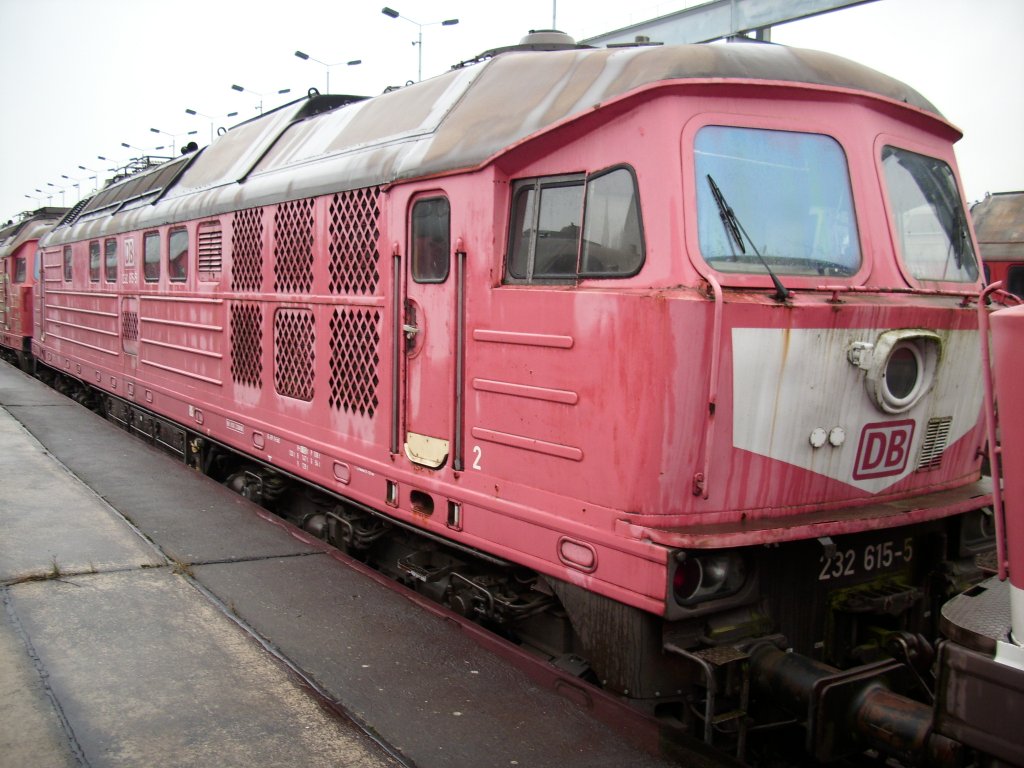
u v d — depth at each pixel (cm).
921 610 420
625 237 355
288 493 666
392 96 552
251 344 638
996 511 255
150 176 984
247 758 294
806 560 376
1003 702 241
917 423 392
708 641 347
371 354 489
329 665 370
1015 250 1262
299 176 571
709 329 326
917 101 423
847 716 321
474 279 411
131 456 758
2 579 441
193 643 381
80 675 345
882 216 392
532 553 383
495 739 316
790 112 371
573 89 390
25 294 1622
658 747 314
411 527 470
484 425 407
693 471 334
